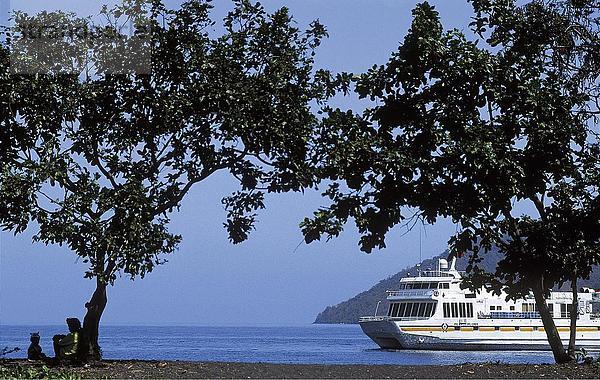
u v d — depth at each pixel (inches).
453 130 1451.8
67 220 1373.0
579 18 1520.7
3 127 1478.8
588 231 1526.8
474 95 1470.2
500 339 4717.0
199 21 1535.4
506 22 1509.6
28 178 1373.0
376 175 1439.5
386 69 1475.1
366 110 1488.7
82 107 1519.4
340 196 1460.4
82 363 1416.1
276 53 1550.2
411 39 1448.1
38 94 1473.9
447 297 4741.6
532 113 1459.2
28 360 1472.7
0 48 1483.8
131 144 1573.6
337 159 1433.3
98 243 1368.1
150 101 1499.8
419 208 1450.5
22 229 1386.6
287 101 1533.0
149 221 1435.8
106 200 1390.3
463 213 1437.0
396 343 4845.0
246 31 1552.7
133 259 1391.5
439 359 4190.5
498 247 1556.3
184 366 1354.6
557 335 1565.0
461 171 1414.9
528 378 1269.7
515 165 1406.3
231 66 1535.4
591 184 1520.7
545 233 1505.9
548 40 1521.9
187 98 1492.4
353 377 1273.4
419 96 1471.5
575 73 1528.1
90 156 1553.9
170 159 1565.0
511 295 1566.2
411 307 4835.1
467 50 1446.9
